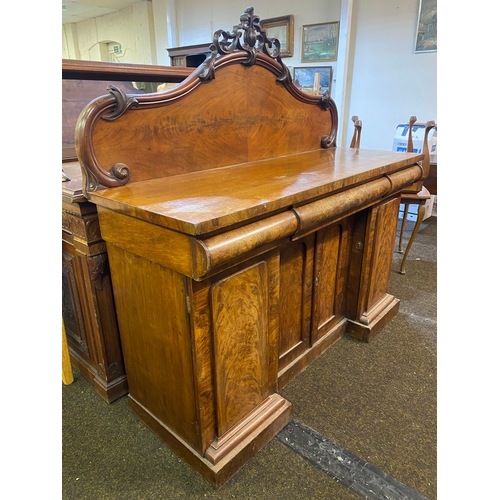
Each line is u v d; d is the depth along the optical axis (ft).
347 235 5.76
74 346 5.43
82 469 4.06
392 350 6.02
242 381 3.98
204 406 3.64
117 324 4.81
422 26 10.93
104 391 4.91
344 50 12.20
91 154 3.55
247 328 3.81
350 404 4.95
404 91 11.81
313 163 5.15
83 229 4.09
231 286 3.47
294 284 5.00
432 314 7.04
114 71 5.04
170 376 3.85
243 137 5.09
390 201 5.97
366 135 12.99
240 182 3.97
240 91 4.87
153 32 19.13
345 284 6.17
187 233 2.73
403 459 4.16
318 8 12.75
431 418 4.71
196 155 4.54
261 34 5.03
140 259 3.56
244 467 4.07
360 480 3.91
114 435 4.48
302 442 4.37
